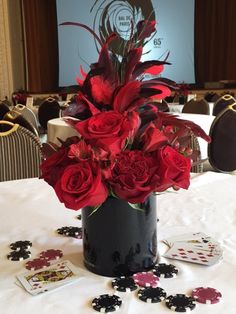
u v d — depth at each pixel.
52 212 1.20
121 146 0.73
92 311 0.72
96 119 0.72
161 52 7.92
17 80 7.98
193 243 0.95
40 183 1.49
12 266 0.88
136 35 0.79
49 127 2.99
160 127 0.80
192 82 8.11
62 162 0.77
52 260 0.90
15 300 0.75
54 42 8.08
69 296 0.76
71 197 0.71
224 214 1.15
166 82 0.78
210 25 8.09
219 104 4.24
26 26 7.95
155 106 0.79
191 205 1.22
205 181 1.45
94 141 0.71
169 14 7.90
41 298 0.76
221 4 8.01
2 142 1.67
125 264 0.82
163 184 0.73
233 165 2.57
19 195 1.36
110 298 0.74
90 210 0.80
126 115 0.74
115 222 0.80
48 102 4.91
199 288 0.77
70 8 7.77
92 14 7.80
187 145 0.82
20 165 1.69
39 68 8.07
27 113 4.28
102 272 0.83
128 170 0.72
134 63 0.77
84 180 0.71
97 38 0.81
